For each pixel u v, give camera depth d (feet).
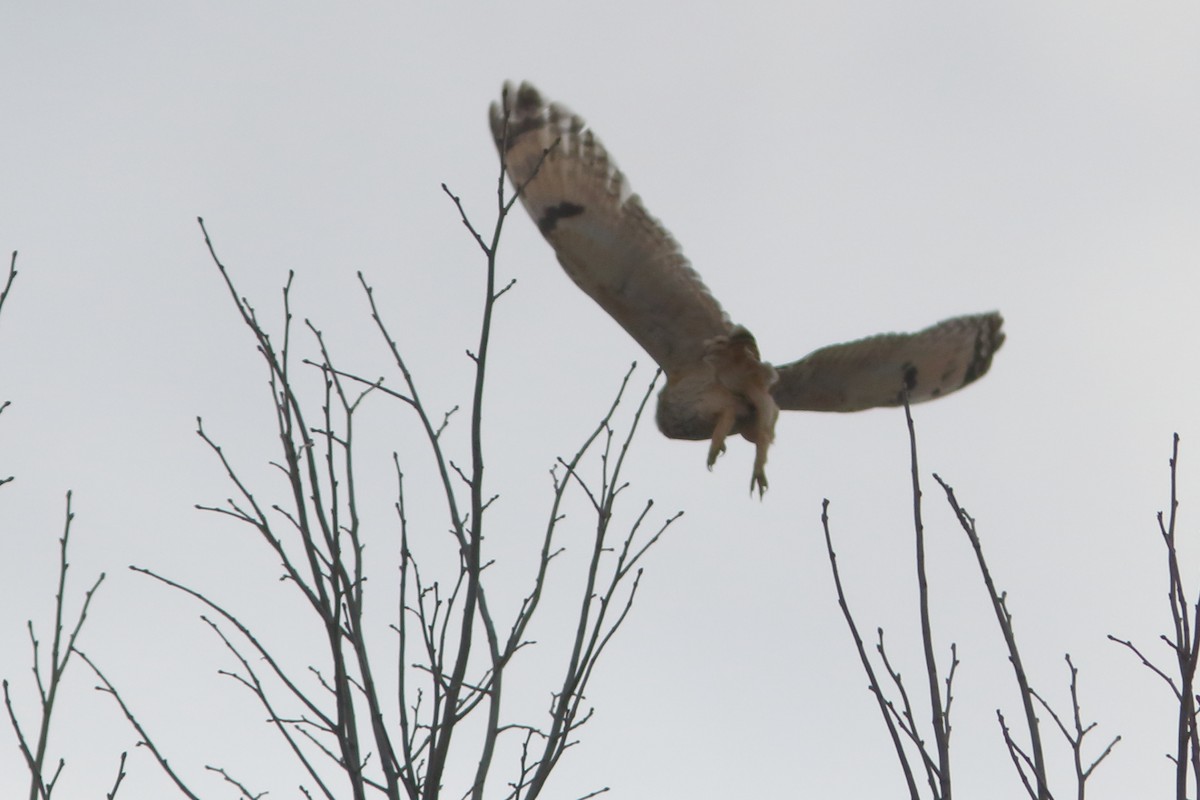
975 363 49.88
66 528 36.47
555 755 34.96
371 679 34.63
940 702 32.50
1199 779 31.76
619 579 36.91
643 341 47.70
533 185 46.78
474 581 34.35
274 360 38.14
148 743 35.70
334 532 36.42
